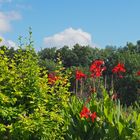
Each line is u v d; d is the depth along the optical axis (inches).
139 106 512.4
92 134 410.6
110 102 424.2
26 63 399.2
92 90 457.4
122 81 3206.2
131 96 3189.0
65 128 407.5
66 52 4763.8
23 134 378.3
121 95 3193.9
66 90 410.9
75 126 416.2
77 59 4707.2
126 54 3905.0
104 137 403.9
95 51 4736.7
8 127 370.9
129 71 3555.6
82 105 437.4
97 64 463.5
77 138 409.7
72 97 458.6
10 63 399.5
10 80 386.9
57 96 405.1
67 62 4749.0
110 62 3865.7
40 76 409.1
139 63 3627.0
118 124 395.5
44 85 398.3
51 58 4613.7
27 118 375.6
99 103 438.3
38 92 391.9
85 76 478.6
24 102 392.8
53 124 389.7
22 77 396.5
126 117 450.6
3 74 387.5
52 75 412.8
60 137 397.4
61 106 413.4
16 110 380.8
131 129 394.3
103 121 411.8
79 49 4773.6
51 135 391.2
